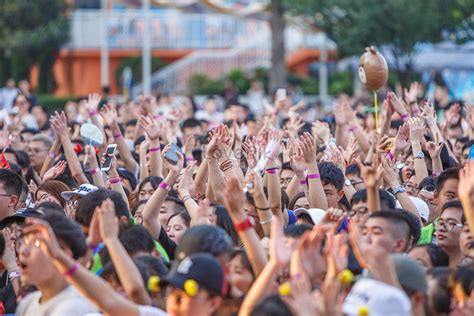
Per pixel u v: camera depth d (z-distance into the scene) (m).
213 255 10.70
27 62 65.94
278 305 9.49
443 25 51.56
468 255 12.56
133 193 16.88
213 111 34.97
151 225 13.91
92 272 11.00
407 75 51.53
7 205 15.74
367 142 20.91
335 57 64.56
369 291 9.62
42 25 65.25
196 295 9.84
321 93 59.09
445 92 30.98
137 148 22.22
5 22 64.88
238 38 67.00
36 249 10.62
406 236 12.09
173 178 13.94
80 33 66.38
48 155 20.44
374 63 19.58
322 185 15.76
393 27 50.88
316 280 10.55
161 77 63.47
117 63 66.62
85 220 12.59
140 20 66.25
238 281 11.18
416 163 17.08
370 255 10.45
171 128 23.98
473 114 21.61
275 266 10.20
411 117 19.34
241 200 11.08
